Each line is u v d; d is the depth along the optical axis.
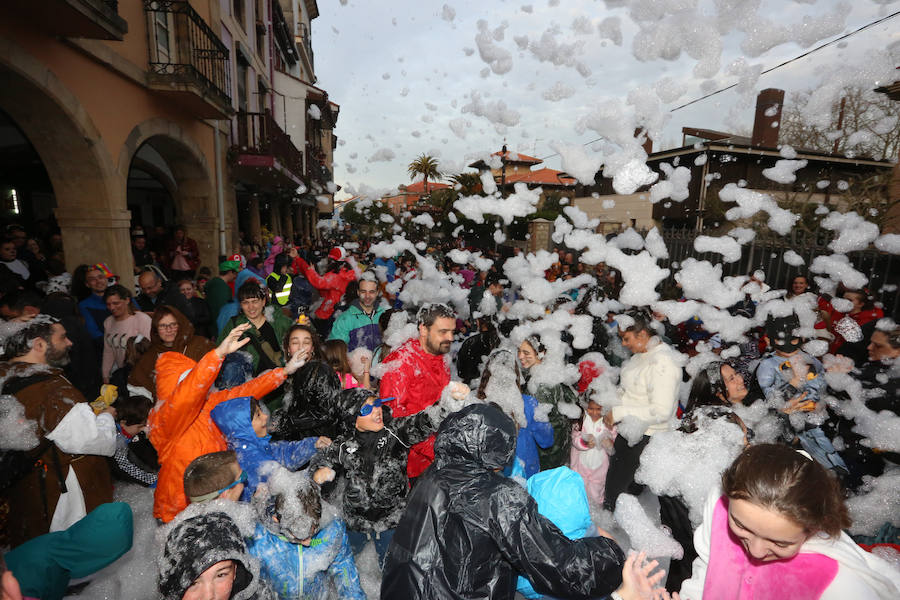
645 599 1.17
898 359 2.68
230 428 2.08
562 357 2.84
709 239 4.22
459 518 1.30
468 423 1.41
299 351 2.41
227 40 10.16
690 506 1.89
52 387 2.08
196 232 9.15
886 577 0.96
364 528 2.07
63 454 2.09
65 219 5.47
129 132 6.07
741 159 14.44
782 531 0.91
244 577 1.34
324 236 28.03
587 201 20.14
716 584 1.15
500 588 1.30
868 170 12.18
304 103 17.70
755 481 0.93
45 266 5.71
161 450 2.11
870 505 2.17
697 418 2.10
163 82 6.43
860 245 3.58
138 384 3.12
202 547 1.23
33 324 2.15
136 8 6.23
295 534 1.52
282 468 1.66
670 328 4.78
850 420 2.66
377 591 2.21
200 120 8.56
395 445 2.04
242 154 10.13
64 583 1.73
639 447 2.69
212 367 1.99
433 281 5.93
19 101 4.63
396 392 2.44
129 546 1.91
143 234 7.20
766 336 4.21
